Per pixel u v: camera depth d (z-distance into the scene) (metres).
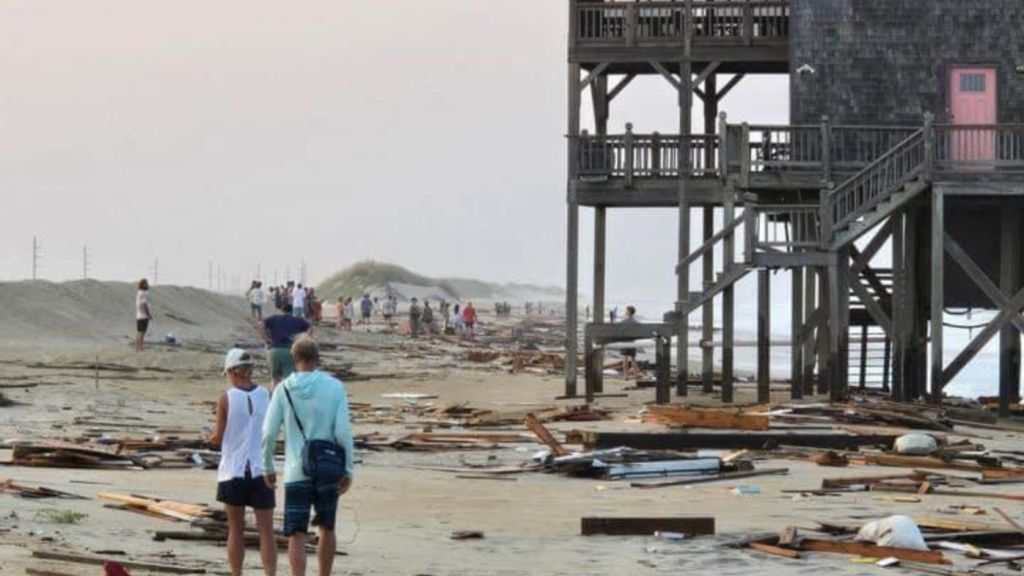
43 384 61.06
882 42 60.75
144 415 52.56
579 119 62.41
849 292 61.44
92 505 29.11
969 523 29.84
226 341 100.19
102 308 100.88
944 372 57.69
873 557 25.91
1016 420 56.47
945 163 57.09
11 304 91.62
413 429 51.25
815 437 44.50
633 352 79.50
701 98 67.81
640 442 44.22
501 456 42.97
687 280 60.28
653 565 25.42
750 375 90.56
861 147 59.69
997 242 63.84
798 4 60.91
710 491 35.62
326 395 20.83
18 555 22.39
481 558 26.06
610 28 62.97
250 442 21.28
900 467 40.50
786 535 27.12
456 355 102.50
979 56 60.56
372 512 31.61
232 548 21.39
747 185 59.34
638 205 61.81
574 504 33.16
